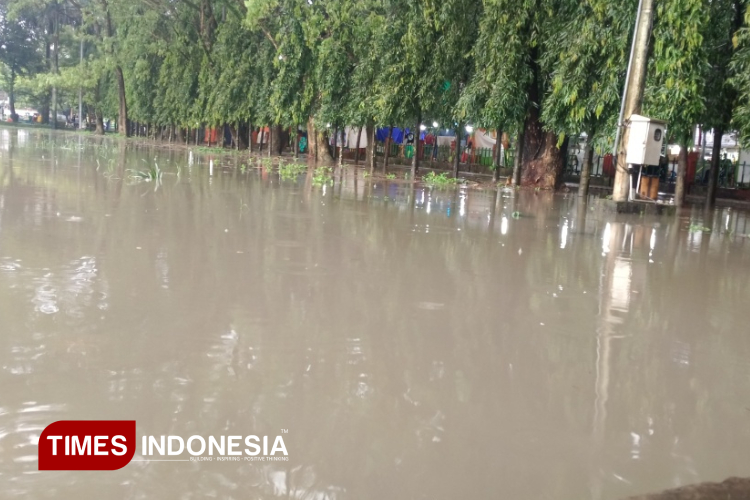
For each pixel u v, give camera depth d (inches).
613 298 174.4
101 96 1969.7
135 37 1430.9
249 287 163.3
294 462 79.9
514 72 565.0
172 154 983.6
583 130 526.3
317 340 125.3
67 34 2074.3
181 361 110.7
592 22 488.7
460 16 627.8
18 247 196.5
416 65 665.0
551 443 87.7
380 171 862.5
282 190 458.3
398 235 267.9
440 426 91.0
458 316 147.6
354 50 821.9
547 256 236.5
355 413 94.0
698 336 141.8
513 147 883.4
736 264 243.1
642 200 442.6
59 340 117.6
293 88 927.7
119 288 155.4
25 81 2117.4
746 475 81.5
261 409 93.9
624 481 78.8
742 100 452.1
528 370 115.0
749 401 106.0
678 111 449.4
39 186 378.6
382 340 127.4
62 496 70.8
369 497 72.9
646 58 423.2
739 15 466.3
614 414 97.9
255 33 1100.5
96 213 279.0
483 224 323.0
